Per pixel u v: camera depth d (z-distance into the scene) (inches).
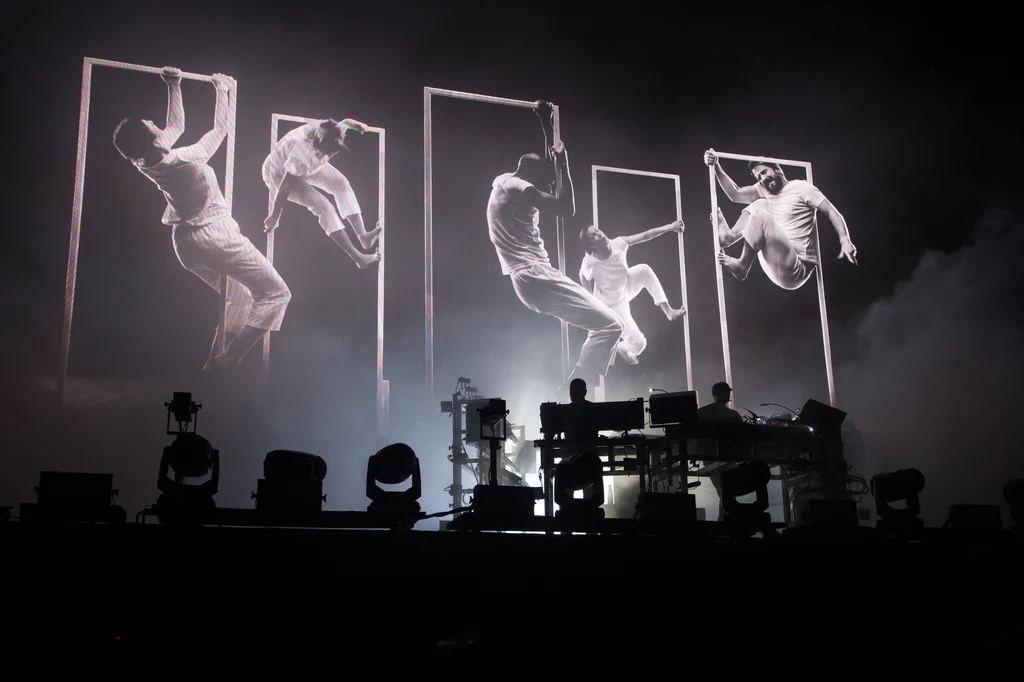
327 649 210.7
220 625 206.5
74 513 213.6
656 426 282.2
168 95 440.5
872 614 239.8
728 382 490.6
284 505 223.9
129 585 204.4
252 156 448.5
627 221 497.7
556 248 483.5
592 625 225.6
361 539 218.2
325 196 455.5
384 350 448.1
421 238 464.4
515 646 220.2
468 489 327.3
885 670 235.5
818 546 241.4
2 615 197.3
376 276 454.6
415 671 213.9
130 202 426.3
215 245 433.7
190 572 207.9
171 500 219.8
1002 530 261.7
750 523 246.8
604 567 229.8
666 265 497.7
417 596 218.5
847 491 301.9
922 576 244.5
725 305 499.5
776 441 295.0
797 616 235.8
